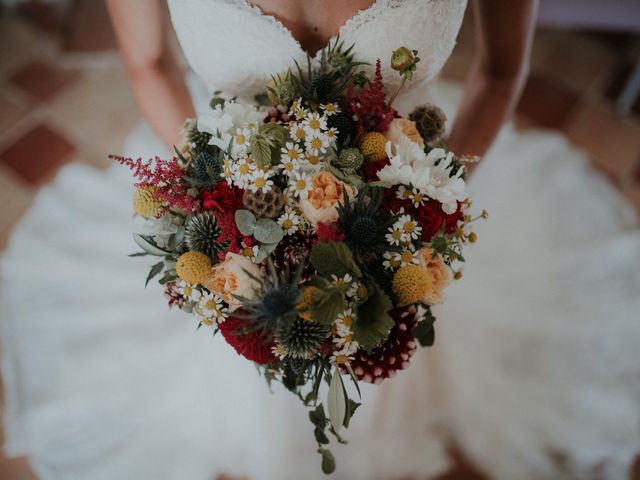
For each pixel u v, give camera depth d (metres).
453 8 1.08
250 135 0.90
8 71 2.65
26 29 2.78
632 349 1.73
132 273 1.94
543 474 1.60
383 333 0.81
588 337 1.75
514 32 1.15
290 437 1.55
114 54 2.68
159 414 1.71
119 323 1.85
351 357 0.88
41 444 1.70
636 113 2.51
